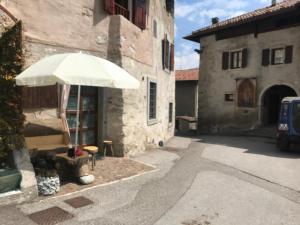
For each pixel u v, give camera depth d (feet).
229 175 22.84
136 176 21.13
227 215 14.93
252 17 52.34
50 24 21.91
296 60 48.85
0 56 17.49
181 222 13.88
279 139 34.86
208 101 63.21
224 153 33.47
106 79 16.98
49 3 21.77
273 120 57.06
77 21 24.03
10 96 17.62
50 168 19.01
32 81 16.05
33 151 19.60
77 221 13.48
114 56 26.81
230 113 58.95
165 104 45.09
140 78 31.73
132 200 16.38
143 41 32.86
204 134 61.67
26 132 20.45
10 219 13.41
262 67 53.57
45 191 16.33
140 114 31.60
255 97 54.39
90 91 26.68
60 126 22.27
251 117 55.31
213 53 62.08
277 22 51.70
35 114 21.24
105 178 20.10
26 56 20.15
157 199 16.74
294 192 19.06
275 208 16.10
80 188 17.83
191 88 84.89
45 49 21.57
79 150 19.42
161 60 41.68
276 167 26.21
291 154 33.19
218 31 60.54
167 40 45.09
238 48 57.31
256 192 18.76
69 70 15.97
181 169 24.13
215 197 17.54
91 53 25.35
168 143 42.91
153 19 36.91
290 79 49.65
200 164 26.61
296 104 33.42
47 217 13.75
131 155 28.71
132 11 31.14
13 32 17.98
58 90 22.58
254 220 14.44
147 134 34.55
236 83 57.67
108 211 14.73
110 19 26.89
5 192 15.19
